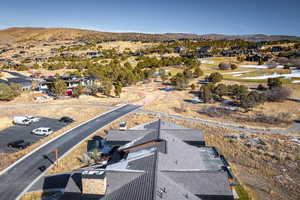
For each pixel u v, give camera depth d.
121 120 51.97
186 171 20.19
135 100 71.88
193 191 18.53
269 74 112.62
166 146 24.59
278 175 29.55
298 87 85.19
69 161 32.78
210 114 56.78
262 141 39.91
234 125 48.84
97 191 18.02
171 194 16.97
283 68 125.50
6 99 69.56
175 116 55.25
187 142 29.48
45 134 43.25
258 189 26.42
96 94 79.88
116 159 28.47
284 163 32.59
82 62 139.88
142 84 102.25
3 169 30.31
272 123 50.34
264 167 31.53
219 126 48.41
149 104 67.06
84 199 17.83
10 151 36.22
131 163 22.25
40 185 26.75
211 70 130.62
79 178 20.42
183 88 88.12
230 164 32.22
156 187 16.94
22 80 88.56
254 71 122.50
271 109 60.81
